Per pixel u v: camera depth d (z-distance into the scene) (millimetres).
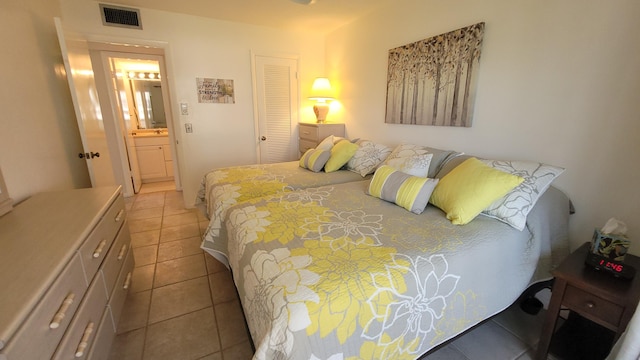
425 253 1212
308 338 895
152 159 4895
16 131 1649
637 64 1372
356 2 2873
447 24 2312
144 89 5055
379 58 3086
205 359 1463
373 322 1006
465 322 1288
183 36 3314
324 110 3826
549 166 1625
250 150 3984
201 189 2838
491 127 2068
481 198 1511
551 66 1699
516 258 1449
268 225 1488
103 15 2920
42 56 2104
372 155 2682
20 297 779
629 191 1453
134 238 2809
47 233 1163
